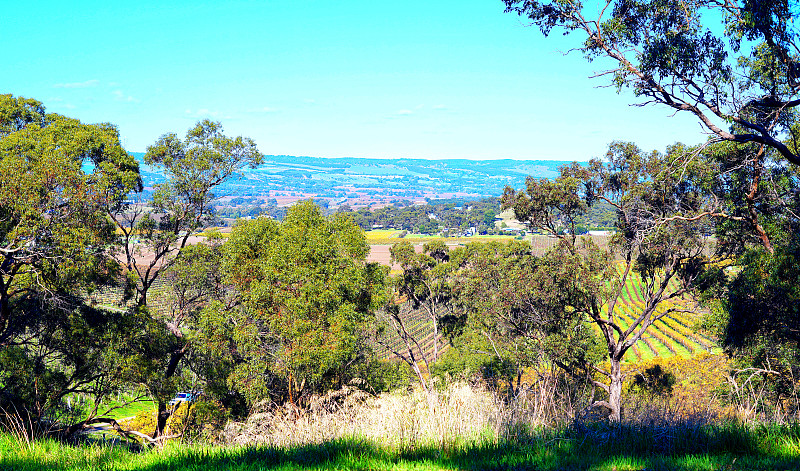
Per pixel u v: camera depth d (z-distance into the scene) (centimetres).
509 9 1266
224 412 2536
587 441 632
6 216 1812
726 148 1853
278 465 575
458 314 4994
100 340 2372
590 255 2511
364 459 589
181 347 2845
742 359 1816
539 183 2794
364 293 3044
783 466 519
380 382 3159
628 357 6519
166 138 2714
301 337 2197
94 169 2403
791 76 1177
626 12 1232
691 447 605
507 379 3067
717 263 2316
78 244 1847
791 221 1689
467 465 558
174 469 579
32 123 2417
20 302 2138
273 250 2431
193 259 2816
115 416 4131
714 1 1224
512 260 3403
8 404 1878
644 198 2267
